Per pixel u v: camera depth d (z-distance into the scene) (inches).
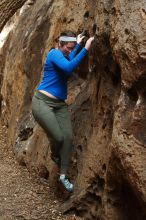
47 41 320.8
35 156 295.0
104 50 209.3
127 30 184.1
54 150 243.6
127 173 187.2
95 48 218.2
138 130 183.0
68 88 269.9
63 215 230.5
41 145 288.7
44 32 341.1
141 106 183.9
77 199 227.6
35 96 236.7
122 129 186.9
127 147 184.2
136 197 196.5
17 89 367.6
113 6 198.8
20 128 335.6
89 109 243.9
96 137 223.1
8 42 438.0
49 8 351.9
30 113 335.6
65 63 221.8
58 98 234.1
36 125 311.7
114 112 202.4
